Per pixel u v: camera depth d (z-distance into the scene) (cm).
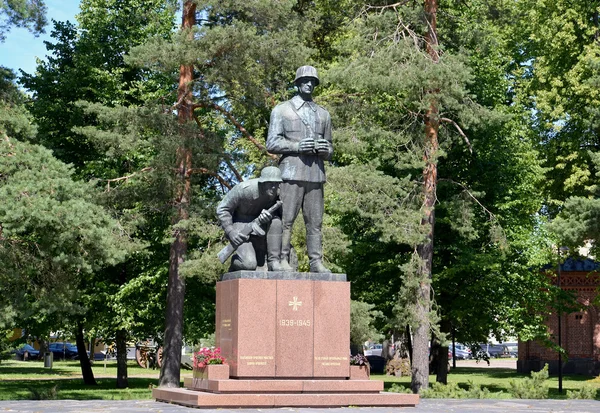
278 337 1614
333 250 2788
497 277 3300
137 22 3700
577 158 3819
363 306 2731
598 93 3603
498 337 3488
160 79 3644
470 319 3375
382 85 2684
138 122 2742
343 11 3269
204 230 2711
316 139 1703
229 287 1653
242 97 2870
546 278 3584
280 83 2886
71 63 3644
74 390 3209
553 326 4797
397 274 3291
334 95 3009
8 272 2334
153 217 3058
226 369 1616
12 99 2739
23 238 2402
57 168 2298
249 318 1603
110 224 2297
